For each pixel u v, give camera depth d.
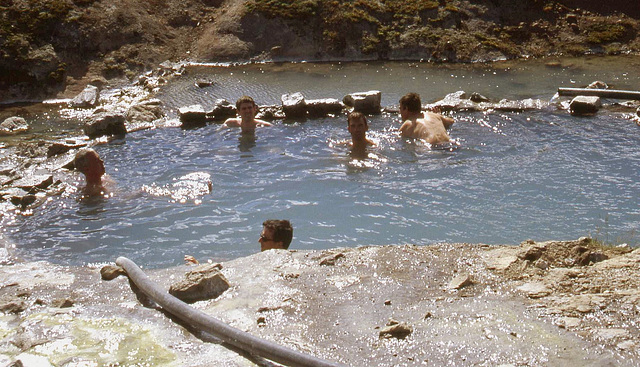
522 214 6.99
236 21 15.13
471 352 3.78
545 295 4.38
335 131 10.00
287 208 7.35
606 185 7.62
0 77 13.12
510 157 8.60
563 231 6.57
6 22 13.70
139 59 14.30
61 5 14.34
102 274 5.03
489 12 15.48
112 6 14.83
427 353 3.80
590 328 3.96
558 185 7.65
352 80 13.12
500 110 10.70
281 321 4.20
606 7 15.61
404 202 7.38
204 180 8.19
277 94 12.27
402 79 13.11
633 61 13.98
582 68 13.53
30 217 7.23
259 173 8.38
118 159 8.98
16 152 9.46
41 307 4.61
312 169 8.45
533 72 13.37
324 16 15.09
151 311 4.46
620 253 5.11
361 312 4.27
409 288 4.56
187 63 14.62
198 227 6.95
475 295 4.42
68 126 11.05
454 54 14.54
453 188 7.69
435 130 9.40
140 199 7.66
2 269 5.29
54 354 4.01
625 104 10.75
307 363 3.66
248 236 6.75
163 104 11.91
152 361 3.90
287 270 4.88
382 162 8.60
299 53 14.90
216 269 4.77
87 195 7.78
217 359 3.89
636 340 3.82
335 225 6.91
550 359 3.68
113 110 11.70
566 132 9.49
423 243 6.47
